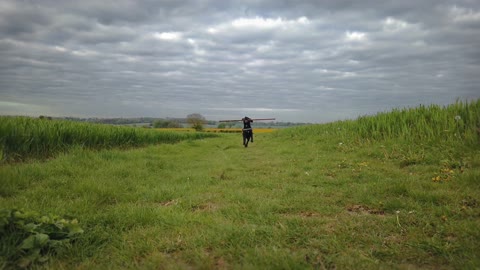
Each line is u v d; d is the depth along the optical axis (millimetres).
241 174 6949
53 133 9016
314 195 4711
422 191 4285
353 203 4227
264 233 3043
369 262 2387
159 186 5648
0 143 7203
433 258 2451
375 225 3203
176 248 2770
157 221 3500
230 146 17109
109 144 12281
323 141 12977
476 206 3637
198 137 35375
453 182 4797
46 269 2350
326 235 2965
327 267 2373
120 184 5488
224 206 4168
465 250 2490
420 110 10633
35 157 8109
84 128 11109
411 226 3125
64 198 4492
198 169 7930
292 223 3350
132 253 2650
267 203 4184
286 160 9094
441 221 3170
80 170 6328
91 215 3629
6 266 2332
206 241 2854
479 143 7000
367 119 12961
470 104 8781
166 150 12180
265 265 2342
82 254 2627
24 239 2568
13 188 4750
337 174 6367
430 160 6754
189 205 4293
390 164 7133
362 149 9336
